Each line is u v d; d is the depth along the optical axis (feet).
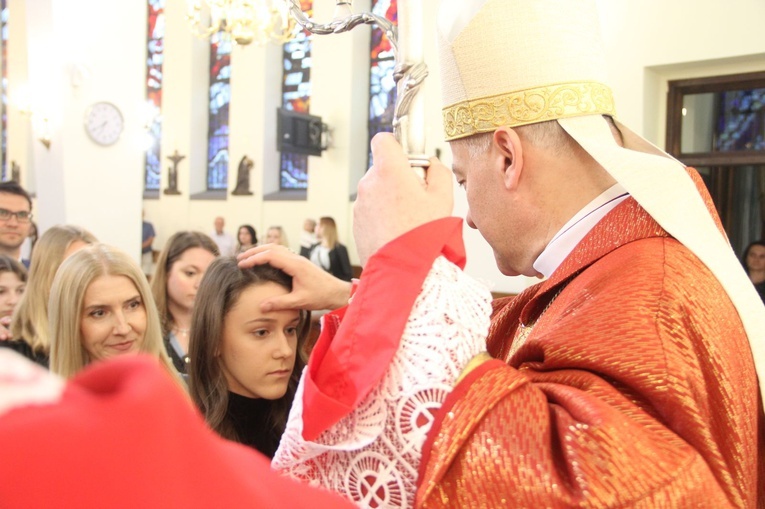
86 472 0.71
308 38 33.71
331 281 4.56
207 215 37.14
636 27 17.04
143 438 0.76
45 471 0.69
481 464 2.29
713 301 2.84
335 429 2.60
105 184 27.12
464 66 3.48
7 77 44.19
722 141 17.16
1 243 10.71
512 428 2.33
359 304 2.67
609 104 3.48
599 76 3.46
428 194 2.83
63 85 26.08
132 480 0.74
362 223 2.82
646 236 3.09
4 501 0.68
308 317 5.07
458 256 2.84
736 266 3.05
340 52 32.04
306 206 33.42
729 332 2.84
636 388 2.55
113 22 27.12
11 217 10.69
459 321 2.58
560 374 2.70
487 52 3.39
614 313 2.72
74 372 5.76
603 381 2.58
